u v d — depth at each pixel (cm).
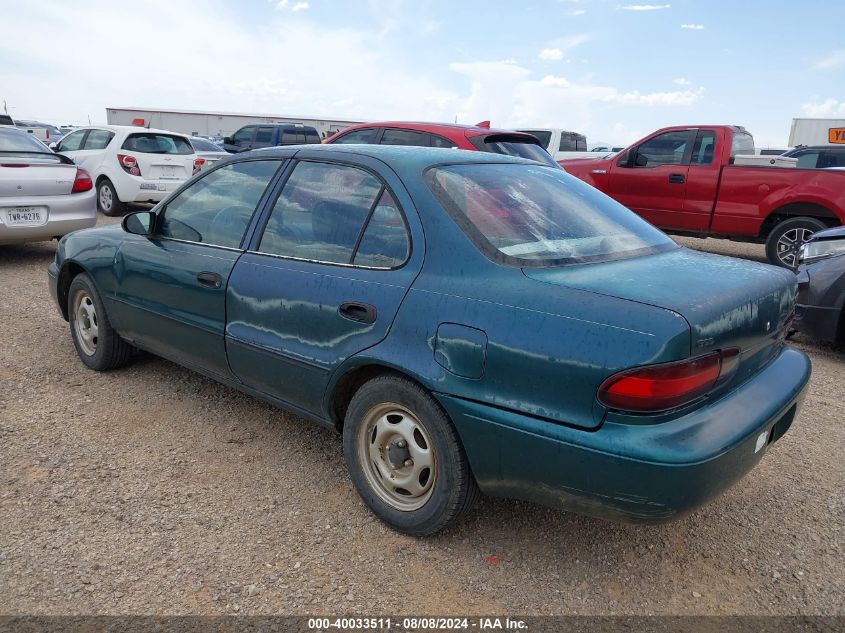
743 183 866
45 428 361
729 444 219
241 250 332
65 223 738
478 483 253
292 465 335
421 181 278
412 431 268
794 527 298
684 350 209
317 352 288
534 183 313
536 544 279
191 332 355
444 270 257
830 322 521
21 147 773
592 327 219
